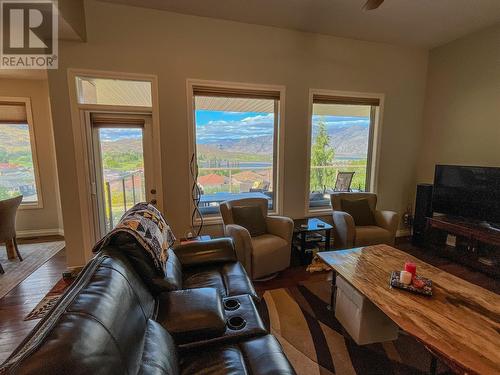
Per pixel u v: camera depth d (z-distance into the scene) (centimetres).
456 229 303
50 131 401
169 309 127
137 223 150
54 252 343
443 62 366
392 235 312
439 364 159
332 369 158
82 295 90
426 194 351
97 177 289
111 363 75
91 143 280
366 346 177
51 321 77
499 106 306
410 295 158
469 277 278
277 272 284
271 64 320
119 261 125
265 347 117
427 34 335
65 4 218
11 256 320
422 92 393
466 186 304
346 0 259
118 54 270
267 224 301
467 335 124
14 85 382
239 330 127
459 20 300
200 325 120
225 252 214
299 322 202
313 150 373
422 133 402
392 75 374
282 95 330
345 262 206
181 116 297
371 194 355
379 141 384
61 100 263
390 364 162
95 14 259
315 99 346
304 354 169
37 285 261
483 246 289
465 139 343
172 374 96
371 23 307
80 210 281
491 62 311
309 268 289
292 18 295
